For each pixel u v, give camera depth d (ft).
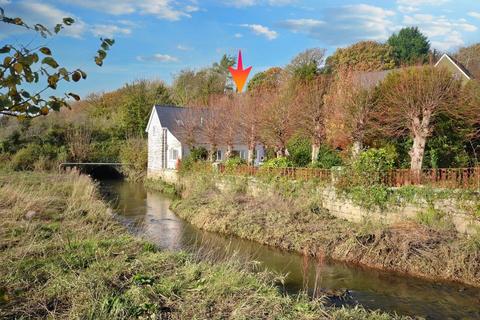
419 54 128.47
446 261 31.30
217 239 43.27
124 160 111.86
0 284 18.81
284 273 32.22
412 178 40.45
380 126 49.37
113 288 19.33
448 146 48.03
